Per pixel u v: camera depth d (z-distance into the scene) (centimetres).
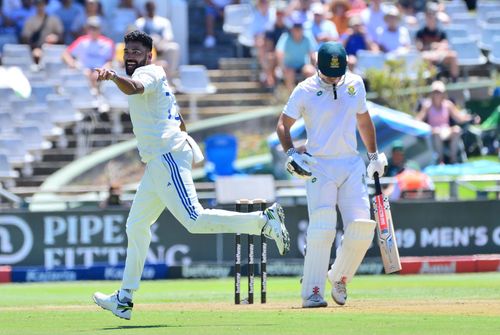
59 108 7325
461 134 7138
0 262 5869
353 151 3331
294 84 7538
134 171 7112
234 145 6850
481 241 6044
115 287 5294
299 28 7569
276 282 5397
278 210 2892
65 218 5884
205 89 7681
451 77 7831
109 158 7088
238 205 3331
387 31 7888
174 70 7706
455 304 3431
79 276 5806
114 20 7925
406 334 2541
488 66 8244
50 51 7688
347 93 3288
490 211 6047
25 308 3672
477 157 7212
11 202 6038
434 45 7944
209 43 8506
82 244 5888
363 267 5859
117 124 7394
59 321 3056
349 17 8069
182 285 5322
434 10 8044
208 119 7456
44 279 5769
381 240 3391
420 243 5991
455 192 6069
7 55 7638
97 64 7619
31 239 5878
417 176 6097
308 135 3341
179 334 2583
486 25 8325
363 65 7575
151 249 5903
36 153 7181
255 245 5850
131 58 2909
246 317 3014
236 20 8506
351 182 3316
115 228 5891
